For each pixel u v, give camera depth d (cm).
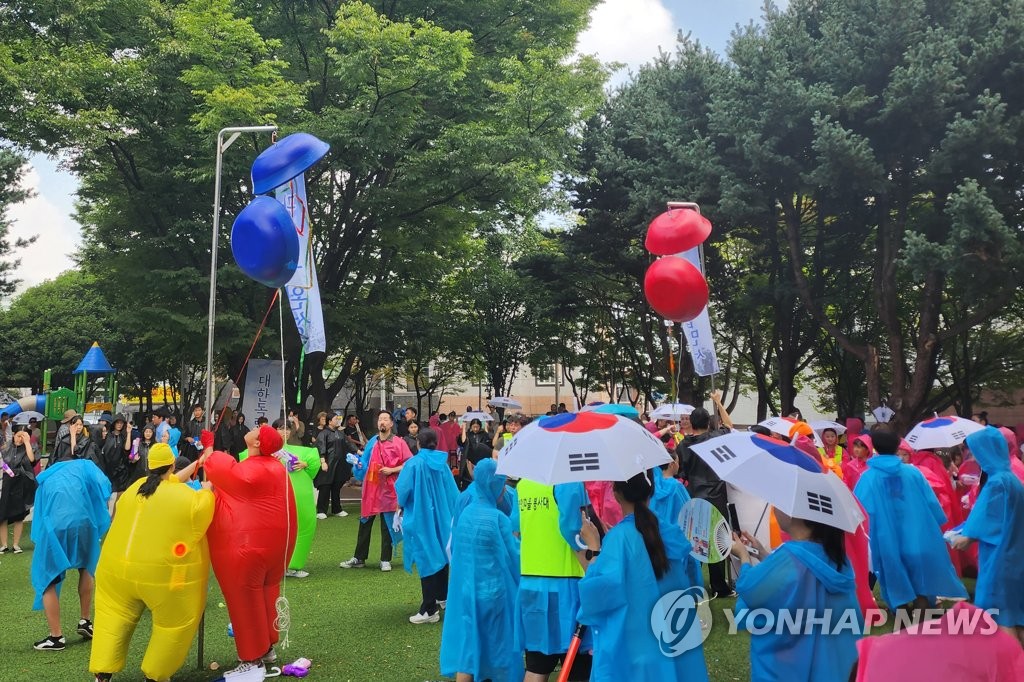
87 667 620
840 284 2236
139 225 1944
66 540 681
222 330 1845
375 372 3431
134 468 1384
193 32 1678
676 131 1956
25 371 4256
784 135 1698
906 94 1526
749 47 1759
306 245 868
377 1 1995
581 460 413
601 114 2331
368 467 1042
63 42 1723
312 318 997
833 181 1617
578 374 4288
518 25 2133
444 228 2134
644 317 2481
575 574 515
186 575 539
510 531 561
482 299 3017
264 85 1719
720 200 1750
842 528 372
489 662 539
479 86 1958
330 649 668
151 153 1827
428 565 751
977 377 2486
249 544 564
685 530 435
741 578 386
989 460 626
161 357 2450
